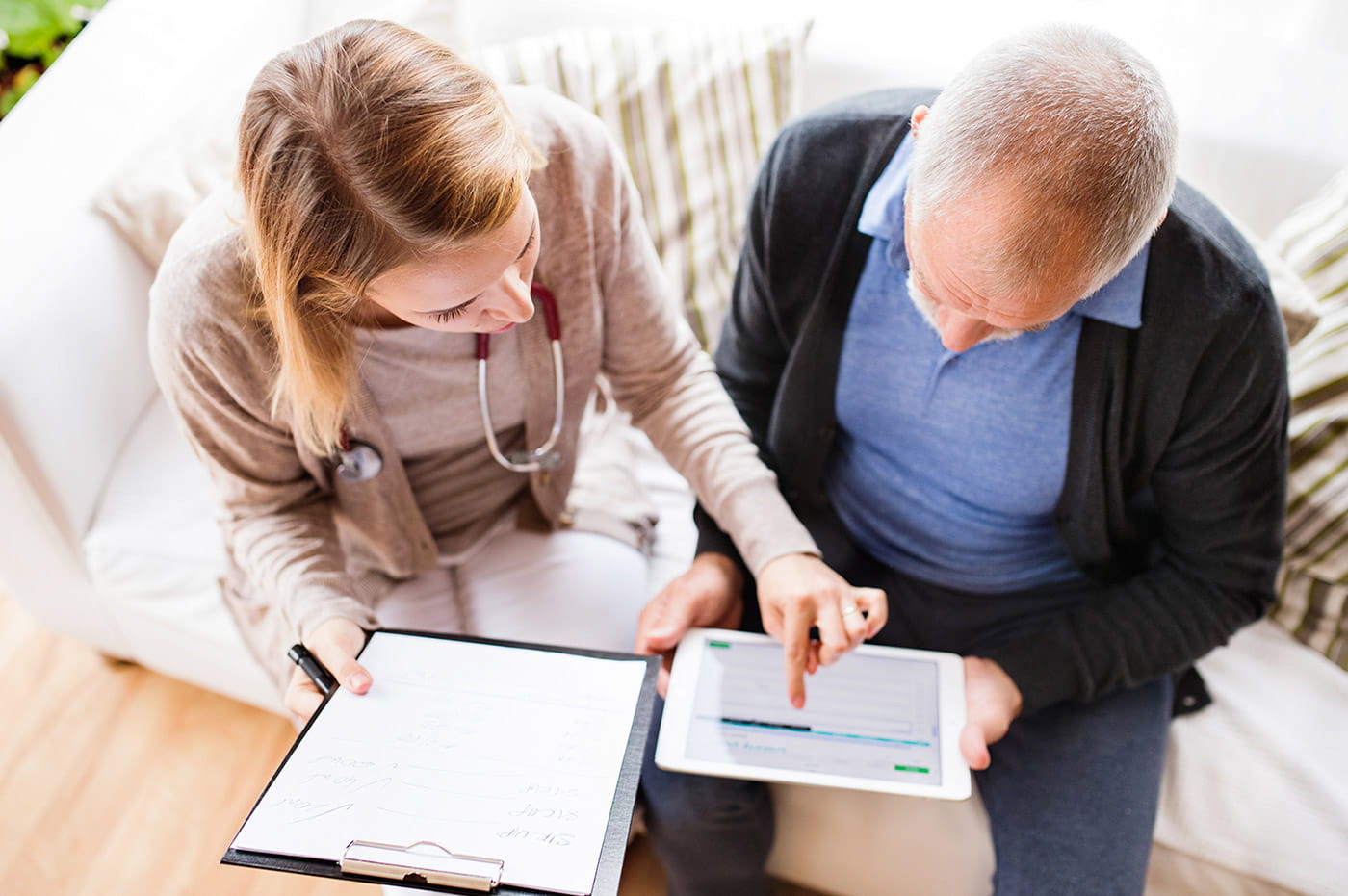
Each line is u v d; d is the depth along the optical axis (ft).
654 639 3.59
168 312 3.02
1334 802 3.82
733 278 4.39
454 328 2.87
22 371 3.95
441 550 4.08
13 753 4.94
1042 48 2.53
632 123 4.65
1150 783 3.57
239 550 3.60
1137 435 3.39
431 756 2.78
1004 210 2.48
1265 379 3.16
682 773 3.71
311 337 2.81
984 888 3.80
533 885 2.51
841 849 3.96
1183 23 4.65
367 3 5.20
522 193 2.60
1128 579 3.83
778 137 3.55
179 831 4.69
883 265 3.36
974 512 3.80
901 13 4.95
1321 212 4.24
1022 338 3.23
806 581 3.44
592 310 3.53
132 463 4.58
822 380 3.70
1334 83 4.37
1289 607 4.21
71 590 4.63
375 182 2.37
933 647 4.01
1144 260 3.01
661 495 4.76
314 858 2.58
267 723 5.07
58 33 5.59
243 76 4.89
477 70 2.62
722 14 5.07
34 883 4.50
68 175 4.29
